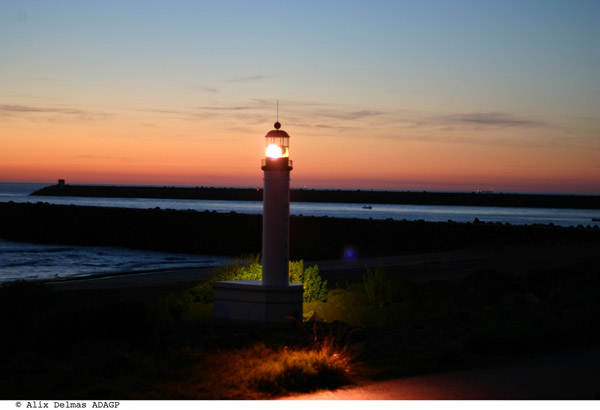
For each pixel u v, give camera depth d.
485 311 15.90
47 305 13.30
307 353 10.10
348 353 10.29
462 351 11.05
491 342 11.18
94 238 83.75
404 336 12.66
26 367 9.39
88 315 11.49
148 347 10.95
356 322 15.48
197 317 14.49
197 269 43.91
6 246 77.94
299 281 17.59
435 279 29.03
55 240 86.06
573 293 17.73
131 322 11.57
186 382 8.84
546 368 9.91
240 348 10.93
